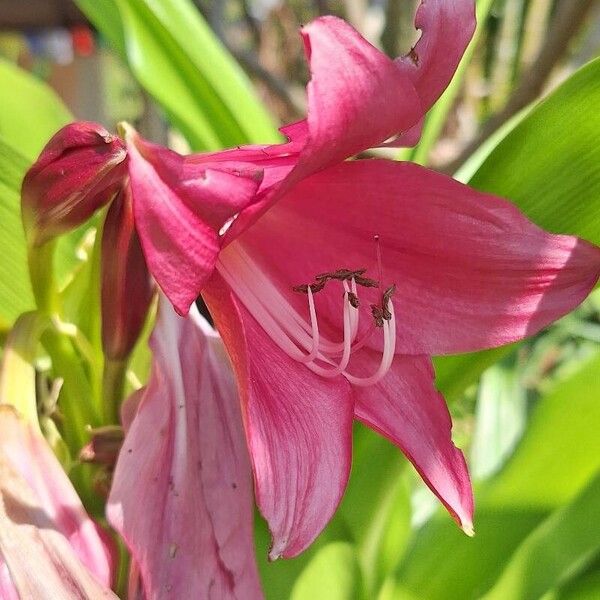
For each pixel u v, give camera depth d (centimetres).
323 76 20
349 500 34
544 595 34
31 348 27
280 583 31
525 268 27
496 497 37
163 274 21
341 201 28
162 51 41
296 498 24
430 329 28
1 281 37
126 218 26
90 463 29
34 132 45
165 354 27
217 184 20
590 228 31
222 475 27
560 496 36
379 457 34
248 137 41
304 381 27
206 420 27
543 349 78
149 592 24
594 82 29
